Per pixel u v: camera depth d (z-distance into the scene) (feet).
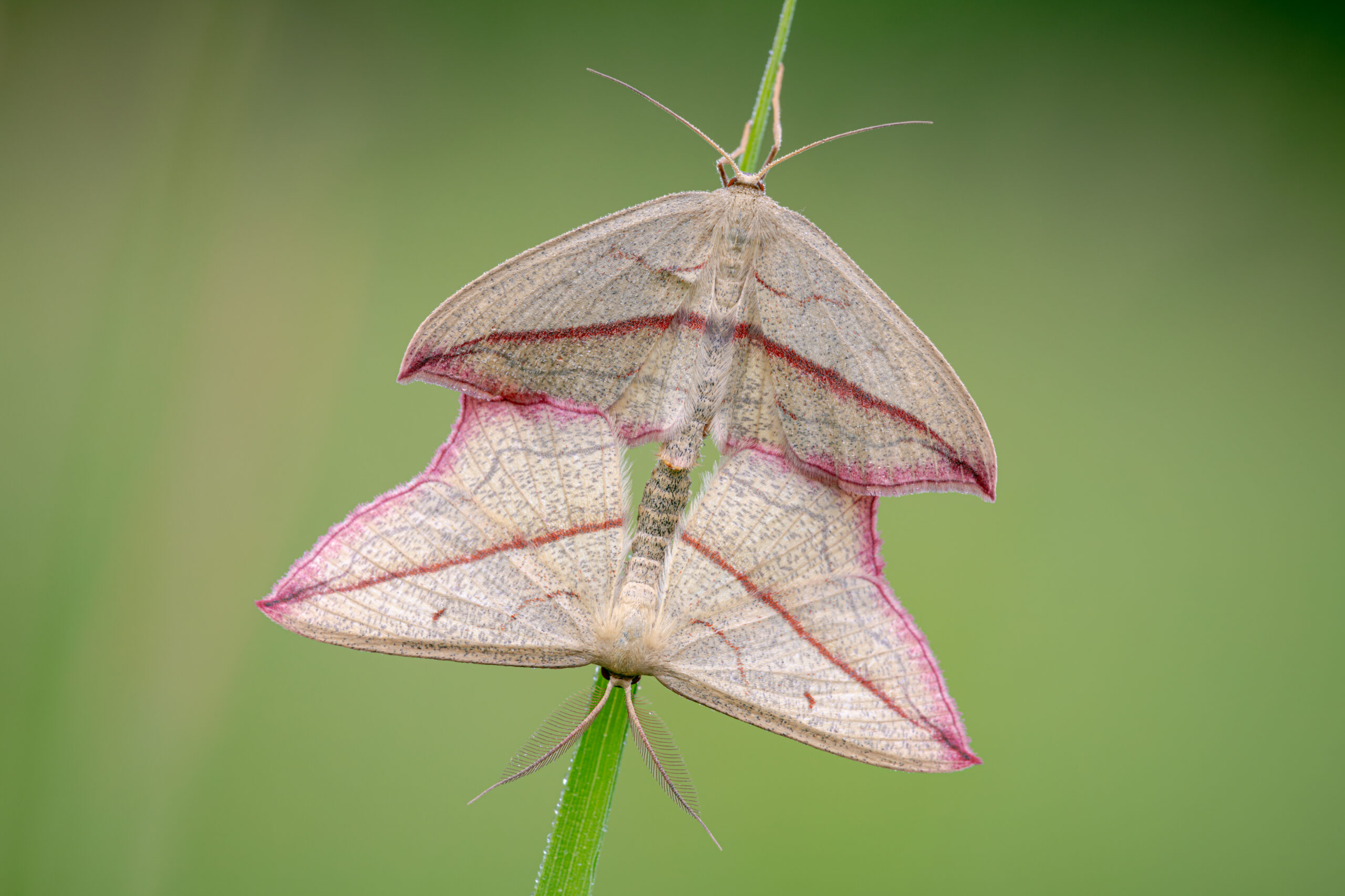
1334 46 1.14
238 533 0.85
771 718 0.75
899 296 1.00
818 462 0.76
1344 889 0.88
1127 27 1.12
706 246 0.76
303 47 0.97
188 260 0.87
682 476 0.76
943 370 0.75
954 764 0.75
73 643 0.83
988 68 1.10
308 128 0.96
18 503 0.86
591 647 0.75
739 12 1.09
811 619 0.76
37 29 0.90
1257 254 1.08
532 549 0.76
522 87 1.04
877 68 1.09
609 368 0.76
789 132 1.05
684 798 0.75
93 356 0.85
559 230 0.97
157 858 0.84
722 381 0.76
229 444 0.86
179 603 0.85
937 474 0.75
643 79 1.06
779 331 0.76
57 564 0.83
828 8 1.09
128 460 0.85
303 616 0.74
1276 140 1.11
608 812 0.76
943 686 0.75
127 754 0.84
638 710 0.75
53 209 0.89
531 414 0.76
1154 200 1.08
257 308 0.88
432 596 0.75
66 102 0.90
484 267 0.93
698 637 0.76
